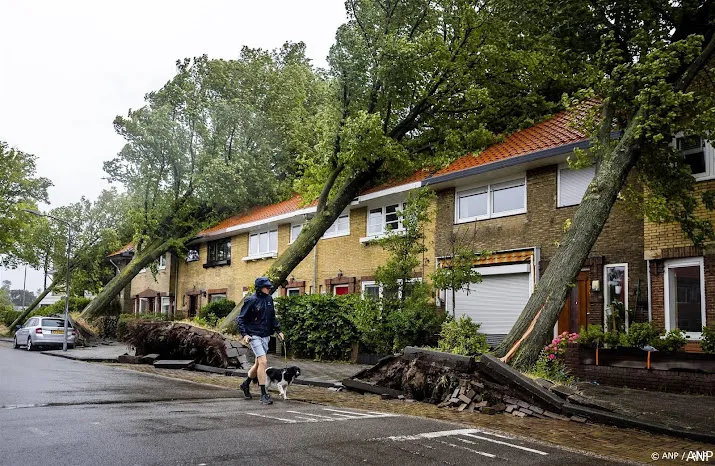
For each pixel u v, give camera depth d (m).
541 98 19.91
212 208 33.19
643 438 7.50
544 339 10.36
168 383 12.10
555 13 13.73
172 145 30.91
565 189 15.29
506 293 16.53
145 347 18.06
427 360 10.54
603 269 14.11
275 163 34.19
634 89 11.60
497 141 18.70
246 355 15.77
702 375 10.35
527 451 6.42
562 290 10.48
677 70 11.58
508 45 18.66
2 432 6.40
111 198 40.19
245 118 31.55
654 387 10.93
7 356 21.86
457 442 6.63
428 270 18.78
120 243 41.03
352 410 8.78
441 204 18.66
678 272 12.74
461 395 9.45
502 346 10.53
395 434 6.84
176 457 5.39
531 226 15.98
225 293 30.67
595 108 12.18
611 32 12.03
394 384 10.89
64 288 40.31
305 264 24.94
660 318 12.84
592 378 11.90
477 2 18.38
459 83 18.56
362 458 5.66
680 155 11.57
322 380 12.79
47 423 6.98
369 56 18.11
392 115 20.03
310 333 18.64
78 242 39.31
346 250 22.66
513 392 9.38
